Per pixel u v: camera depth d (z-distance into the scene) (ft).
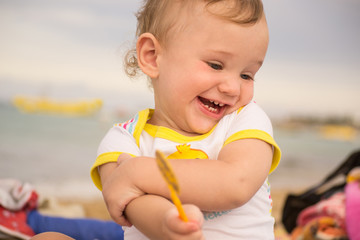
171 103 3.41
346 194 6.61
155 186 2.86
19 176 11.89
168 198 2.88
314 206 6.97
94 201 10.45
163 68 3.45
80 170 12.81
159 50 3.49
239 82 3.29
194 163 2.91
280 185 13.10
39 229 5.90
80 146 14.88
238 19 3.17
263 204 3.43
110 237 5.72
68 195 10.77
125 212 2.91
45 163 13.03
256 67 3.34
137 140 3.56
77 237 5.74
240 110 3.40
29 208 6.16
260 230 3.36
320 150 17.57
